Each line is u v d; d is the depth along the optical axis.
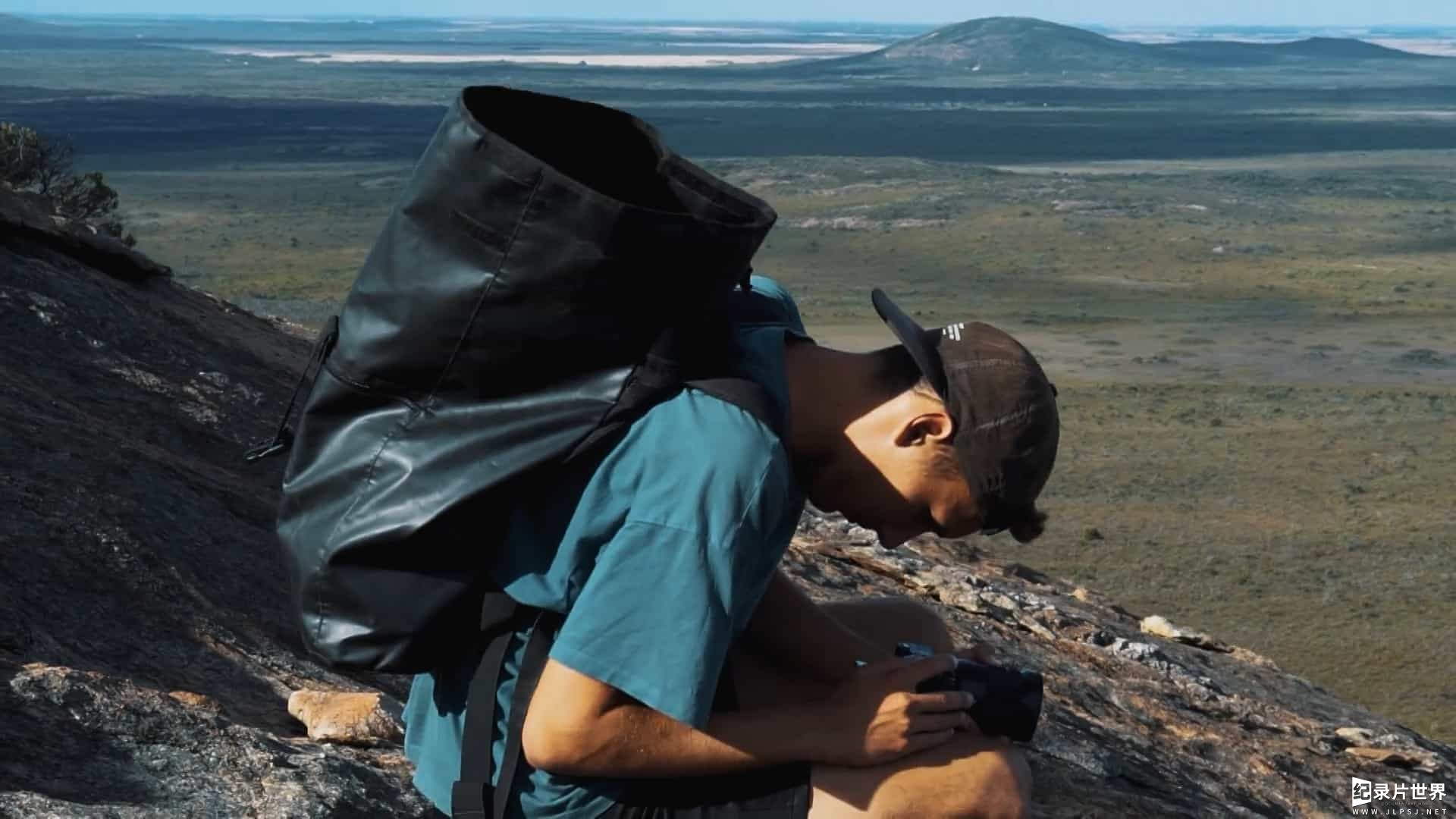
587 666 1.93
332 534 2.02
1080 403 66.81
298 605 2.06
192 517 4.54
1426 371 87.62
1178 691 6.35
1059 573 36.31
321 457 2.06
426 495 1.98
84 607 3.60
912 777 2.21
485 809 2.13
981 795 2.23
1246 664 7.61
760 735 2.15
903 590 6.54
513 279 1.94
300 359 7.98
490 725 2.11
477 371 1.98
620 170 2.24
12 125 18.39
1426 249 174.88
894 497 2.18
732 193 2.07
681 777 2.14
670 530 1.94
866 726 2.18
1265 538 40.44
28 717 2.73
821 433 2.18
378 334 2.00
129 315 6.73
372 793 2.91
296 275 141.75
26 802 2.40
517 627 2.10
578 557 1.99
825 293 134.75
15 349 5.73
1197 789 4.84
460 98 2.05
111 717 2.82
